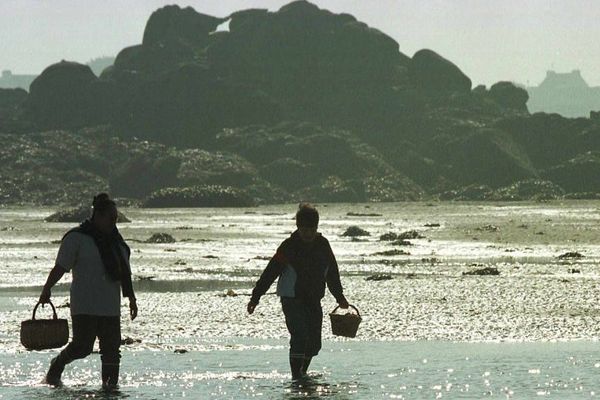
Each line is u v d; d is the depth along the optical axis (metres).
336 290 42.84
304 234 42.06
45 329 39.25
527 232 197.88
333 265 42.66
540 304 68.62
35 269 109.38
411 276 96.50
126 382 41.09
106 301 40.09
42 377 42.34
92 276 40.00
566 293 75.81
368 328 57.53
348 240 181.75
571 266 111.06
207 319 62.09
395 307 67.88
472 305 68.69
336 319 42.62
